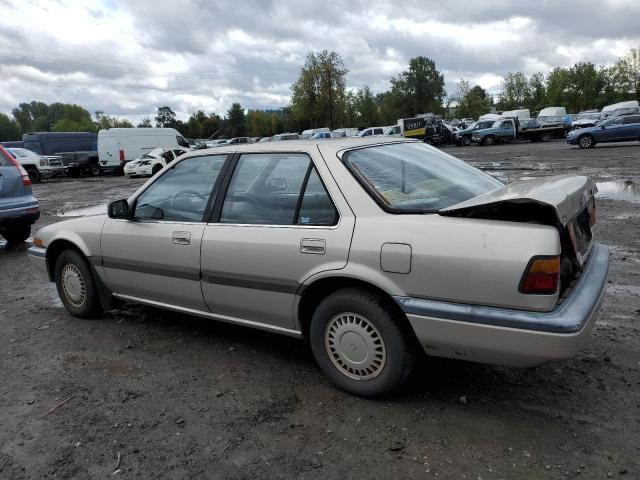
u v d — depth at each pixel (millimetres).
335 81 56875
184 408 3305
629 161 18172
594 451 2676
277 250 3395
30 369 3980
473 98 84875
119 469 2742
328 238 3189
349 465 2680
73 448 2941
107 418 3230
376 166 3393
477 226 2768
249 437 2965
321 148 3432
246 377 3678
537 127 39781
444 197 3260
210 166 3939
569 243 2949
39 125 127938
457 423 2984
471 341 2785
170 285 4086
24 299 5832
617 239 7125
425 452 2742
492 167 18766
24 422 3240
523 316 2623
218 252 3693
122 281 4461
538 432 2859
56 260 5078
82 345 4379
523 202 2654
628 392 3205
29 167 26969
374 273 3027
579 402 3127
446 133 40688
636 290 5035
